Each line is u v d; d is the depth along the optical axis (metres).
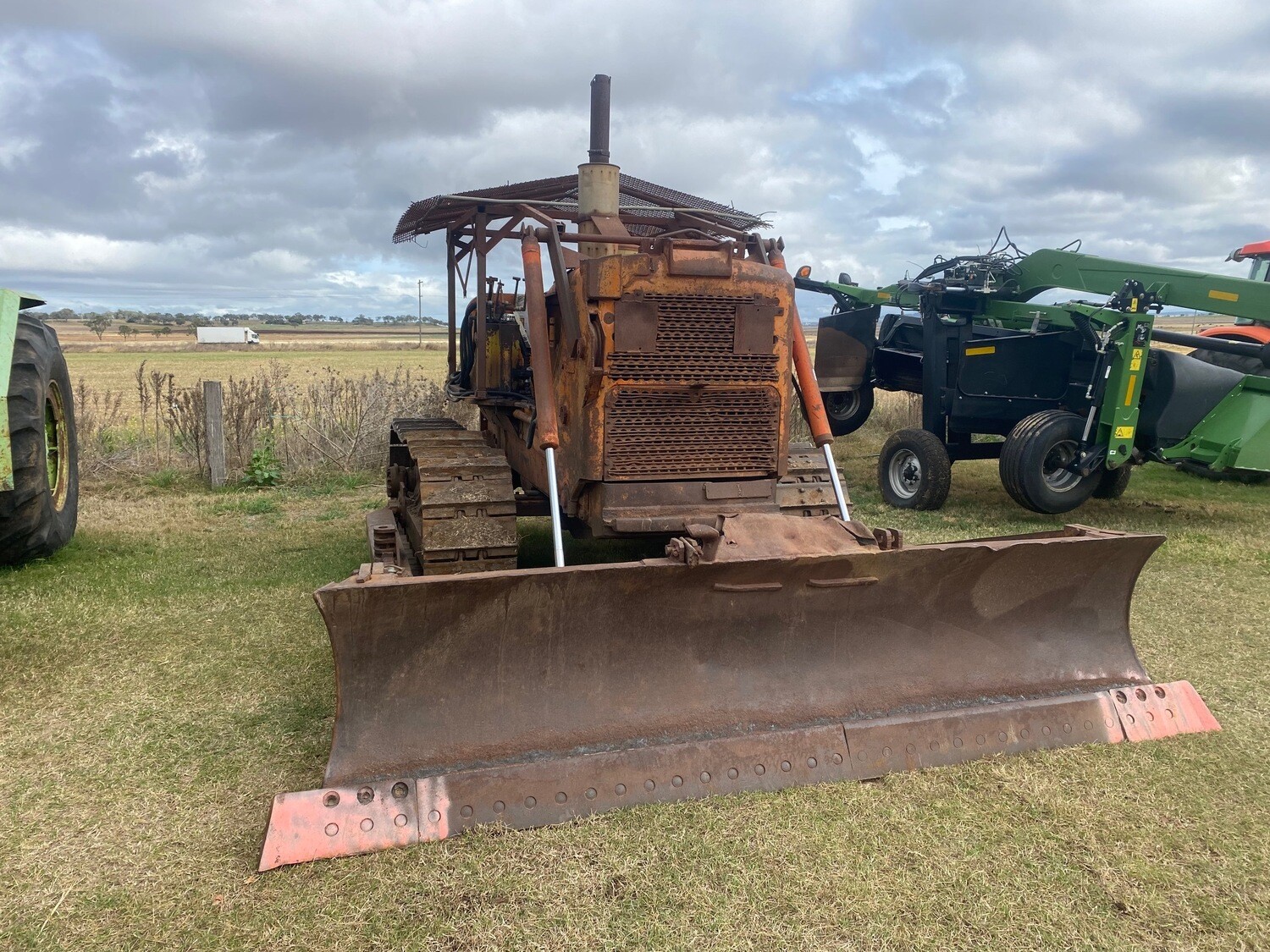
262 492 9.35
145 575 5.91
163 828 2.95
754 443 4.14
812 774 3.21
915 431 8.81
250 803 3.10
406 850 2.78
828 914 2.56
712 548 3.25
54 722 3.72
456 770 2.93
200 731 3.64
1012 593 3.68
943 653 3.61
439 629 2.94
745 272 4.05
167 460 10.13
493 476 4.80
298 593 5.51
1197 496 9.80
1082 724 3.59
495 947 2.40
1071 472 8.06
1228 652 4.78
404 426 6.53
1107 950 2.44
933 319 8.89
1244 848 2.91
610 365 3.88
